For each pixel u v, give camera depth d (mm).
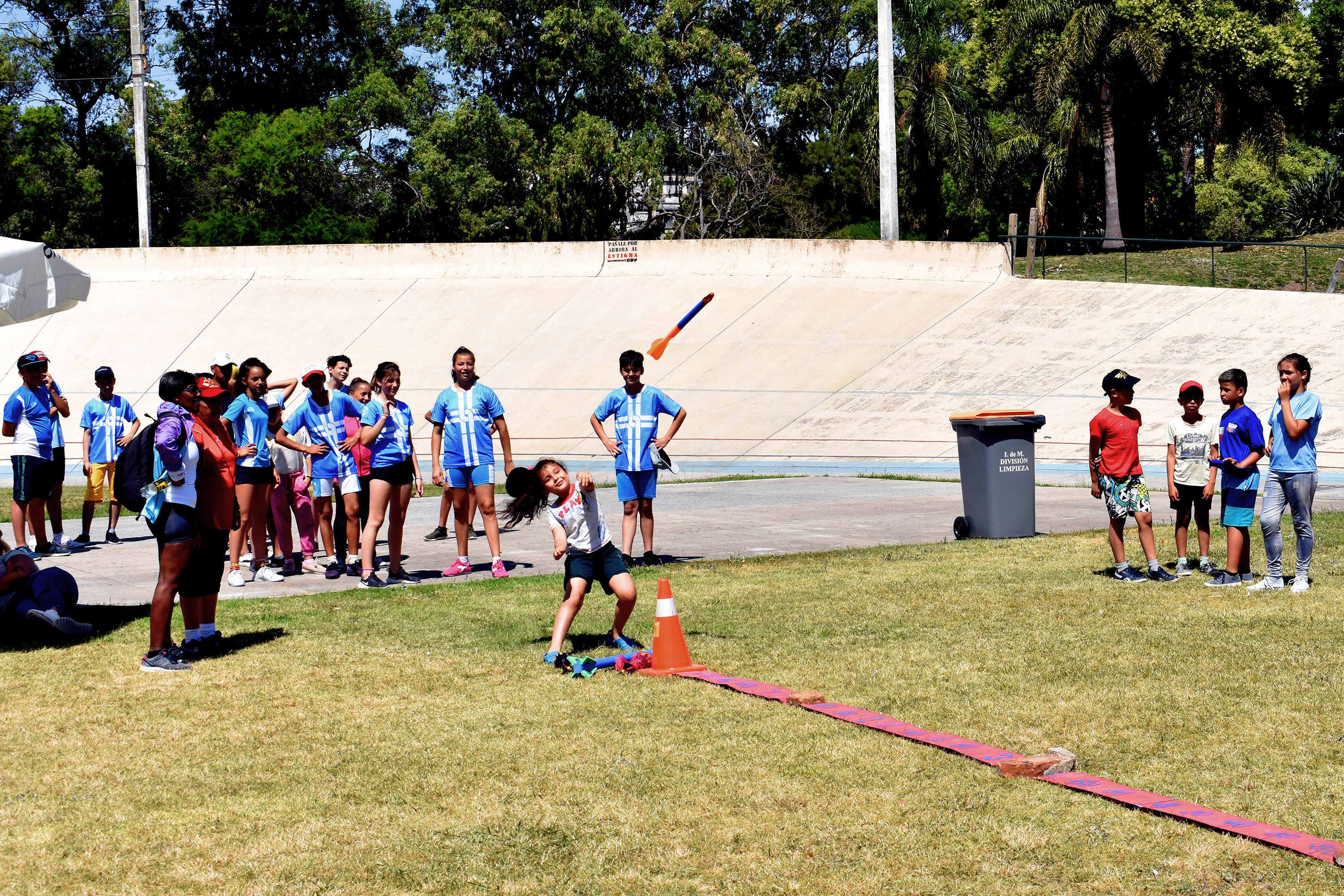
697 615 8500
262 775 5230
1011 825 4523
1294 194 47125
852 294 30938
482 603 9133
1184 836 4387
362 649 7574
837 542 12461
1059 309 28906
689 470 22281
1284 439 8945
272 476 10516
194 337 31281
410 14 58469
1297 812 4613
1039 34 41438
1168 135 45469
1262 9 42938
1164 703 6035
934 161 43656
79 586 10414
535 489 7102
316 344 30578
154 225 52250
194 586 7469
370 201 50594
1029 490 12359
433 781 5129
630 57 49750
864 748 5441
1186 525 9938
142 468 7086
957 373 25984
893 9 41688
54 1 52438
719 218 49031
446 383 28109
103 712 6195
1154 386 24000
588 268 33531
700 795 4902
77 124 53469
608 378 27484
